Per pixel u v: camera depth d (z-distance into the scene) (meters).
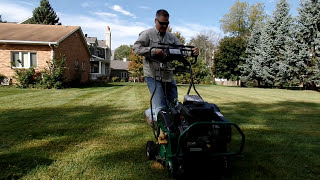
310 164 3.25
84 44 22.98
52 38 16.98
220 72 32.34
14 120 5.70
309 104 9.95
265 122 5.99
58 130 4.82
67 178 2.73
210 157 2.58
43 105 8.15
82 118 6.05
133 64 33.44
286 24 25.28
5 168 2.97
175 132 2.68
